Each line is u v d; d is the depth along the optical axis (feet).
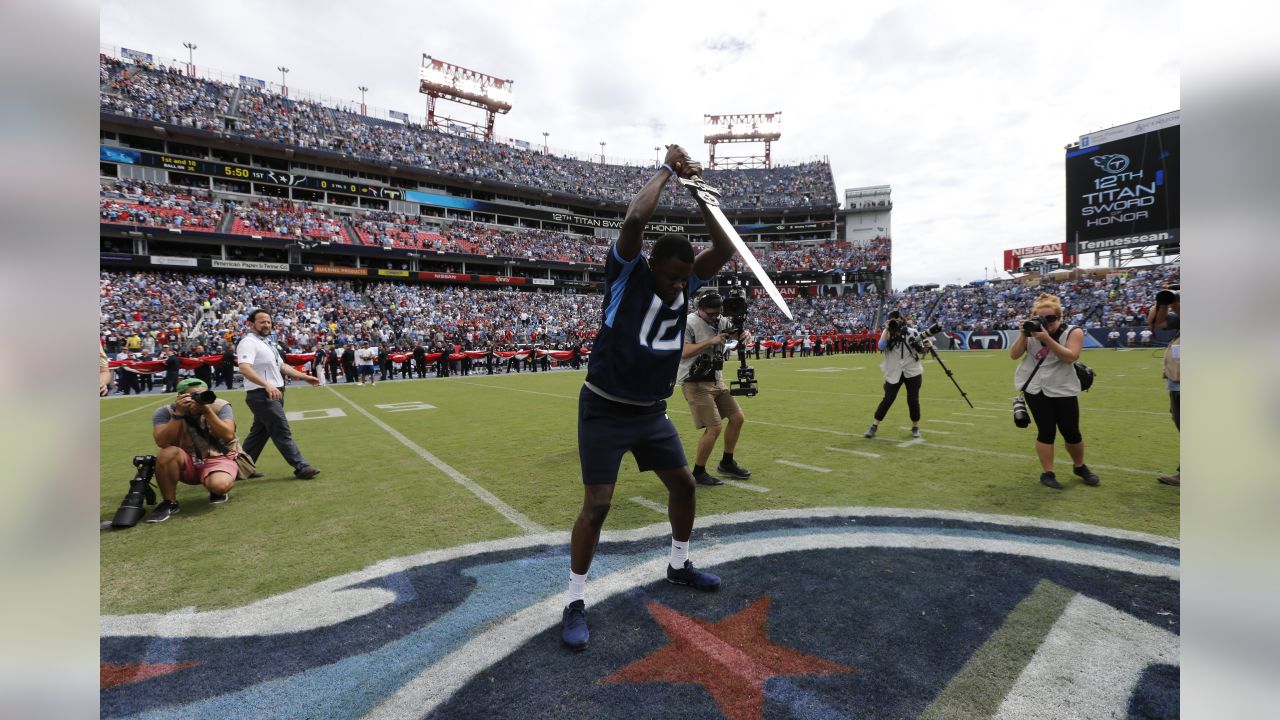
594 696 7.23
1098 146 120.16
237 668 7.95
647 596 9.81
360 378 73.20
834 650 8.12
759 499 15.25
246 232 118.83
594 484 8.81
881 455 20.47
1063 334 15.88
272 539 12.83
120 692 7.43
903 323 23.35
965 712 6.83
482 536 12.85
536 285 156.97
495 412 35.91
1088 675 7.47
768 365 81.10
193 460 15.44
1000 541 11.94
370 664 8.00
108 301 90.48
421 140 170.71
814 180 217.97
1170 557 11.03
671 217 203.62
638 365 8.77
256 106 144.36
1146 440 22.27
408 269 141.38
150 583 10.61
